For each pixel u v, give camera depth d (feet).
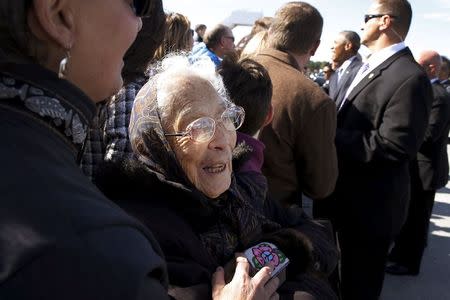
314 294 4.20
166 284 2.13
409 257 13.05
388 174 8.64
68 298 1.58
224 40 13.87
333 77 16.43
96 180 4.08
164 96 3.87
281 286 4.14
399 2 8.79
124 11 2.34
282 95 6.99
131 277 1.73
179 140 3.84
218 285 3.59
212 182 3.96
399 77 8.30
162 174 3.89
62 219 1.68
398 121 8.16
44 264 1.58
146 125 3.88
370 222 8.73
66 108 2.09
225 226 4.15
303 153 7.11
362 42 9.45
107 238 1.75
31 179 1.75
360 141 8.51
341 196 9.01
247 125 5.59
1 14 1.98
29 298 1.54
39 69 2.06
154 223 3.66
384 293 12.00
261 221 4.49
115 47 2.33
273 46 7.68
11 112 1.94
